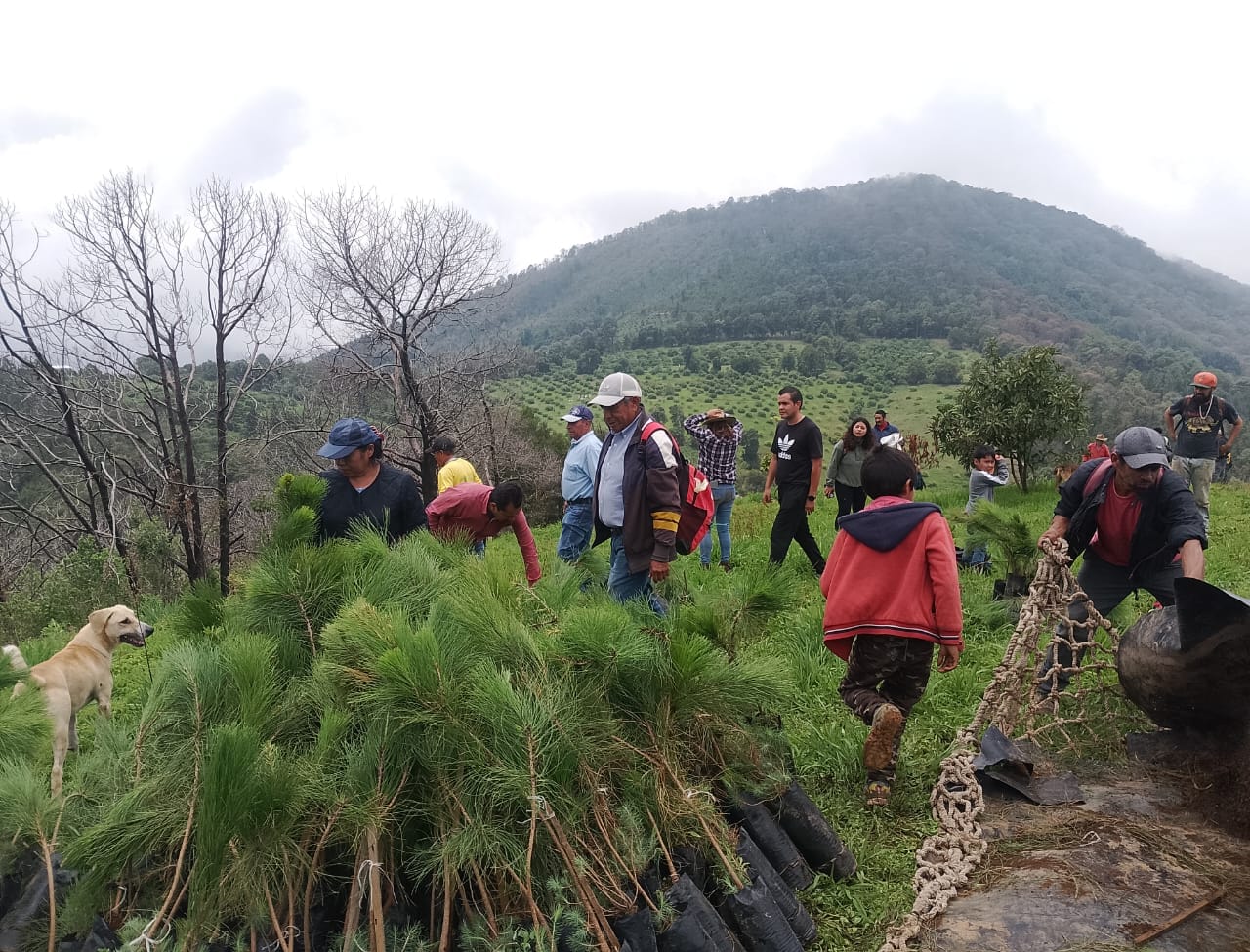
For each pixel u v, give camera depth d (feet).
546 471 98.37
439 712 7.77
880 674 12.11
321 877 7.88
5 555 61.00
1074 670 14.11
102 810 7.86
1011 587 21.62
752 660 10.48
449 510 16.06
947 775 12.23
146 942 6.64
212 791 6.70
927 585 11.94
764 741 10.20
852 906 9.75
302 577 10.44
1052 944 8.84
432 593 10.35
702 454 28.02
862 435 27.81
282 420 69.56
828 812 11.93
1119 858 10.36
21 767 8.29
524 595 11.10
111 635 16.03
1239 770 11.64
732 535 37.63
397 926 7.59
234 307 57.06
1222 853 10.48
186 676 8.61
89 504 60.29
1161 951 8.63
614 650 8.96
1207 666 11.91
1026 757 12.79
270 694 8.70
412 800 8.06
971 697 15.61
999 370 61.62
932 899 9.62
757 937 8.29
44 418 57.52
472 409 79.41
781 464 24.45
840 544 12.57
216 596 11.68
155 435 60.75
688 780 9.16
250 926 6.98
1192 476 32.24
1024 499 52.65
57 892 7.48
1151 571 14.65
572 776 8.07
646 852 8.00
